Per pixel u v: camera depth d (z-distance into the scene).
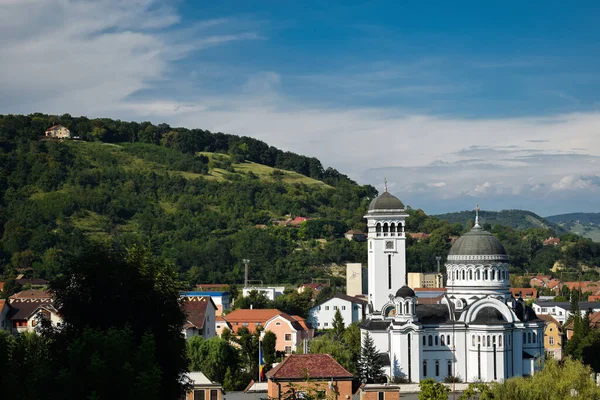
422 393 190.38
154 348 131.75
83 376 124.12
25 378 127.31
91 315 153.62
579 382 169.25
